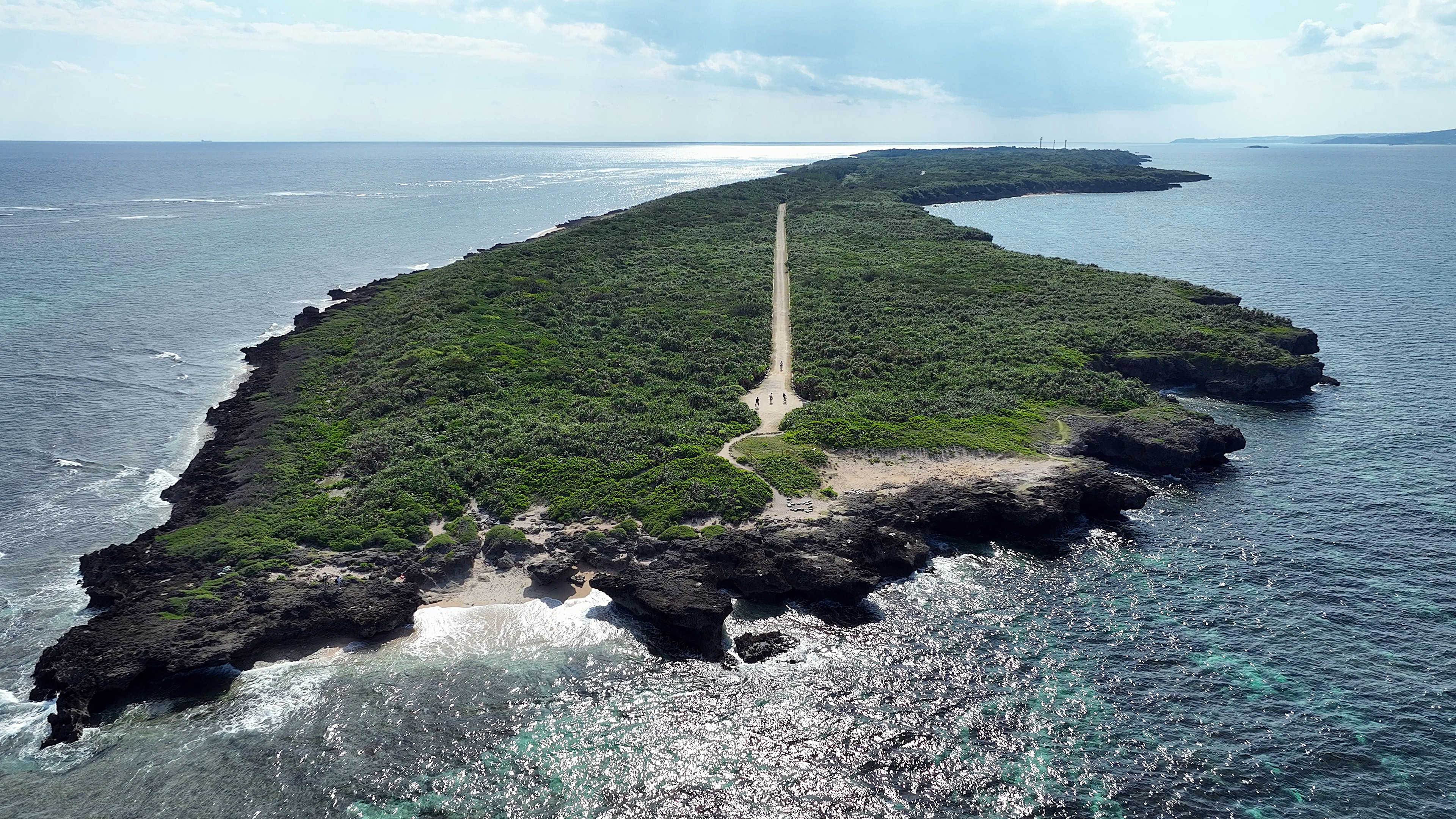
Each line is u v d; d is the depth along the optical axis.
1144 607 55.59
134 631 50.28
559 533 61.31
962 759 42.72
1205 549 62.97
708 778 41.78
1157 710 45.84
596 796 40.72
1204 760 42.25
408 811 39.69
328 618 51.97
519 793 40.81
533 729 45.03
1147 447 76.62
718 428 78.50
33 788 40.75
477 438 75.81
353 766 42.38
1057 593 57.44
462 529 61.50
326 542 60.09
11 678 48.66
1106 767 41.97
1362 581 58.03
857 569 57.34
